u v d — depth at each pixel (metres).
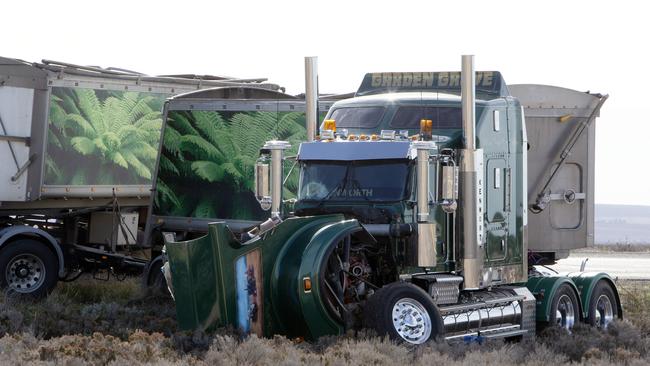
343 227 13.65
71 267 22.50
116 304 17.12
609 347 14.61
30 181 21.47
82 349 12.30
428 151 14.22
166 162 21.69
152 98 23.47
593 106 20.12
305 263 13.36
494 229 15.86
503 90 16.52
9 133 21.17
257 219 20.73
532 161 19.97
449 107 15.37
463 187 14.96
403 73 16.84
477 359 12.62
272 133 20.77
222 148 21.14
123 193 22.95
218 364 11.81
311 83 16.86
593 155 20.27
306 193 14.81
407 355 12.62
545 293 16.72
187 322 13.62
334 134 15.10
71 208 22.42
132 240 23.09
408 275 14.40
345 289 14.09
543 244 19.98
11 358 11.77
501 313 15.62
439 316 13.91
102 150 22.58
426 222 14.11
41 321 15.09
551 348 14.37
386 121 15.54
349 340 13.00
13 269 20.62
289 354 12.10
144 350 12.31
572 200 20.12
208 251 13.32
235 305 13.34
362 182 14.49
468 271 14.93
